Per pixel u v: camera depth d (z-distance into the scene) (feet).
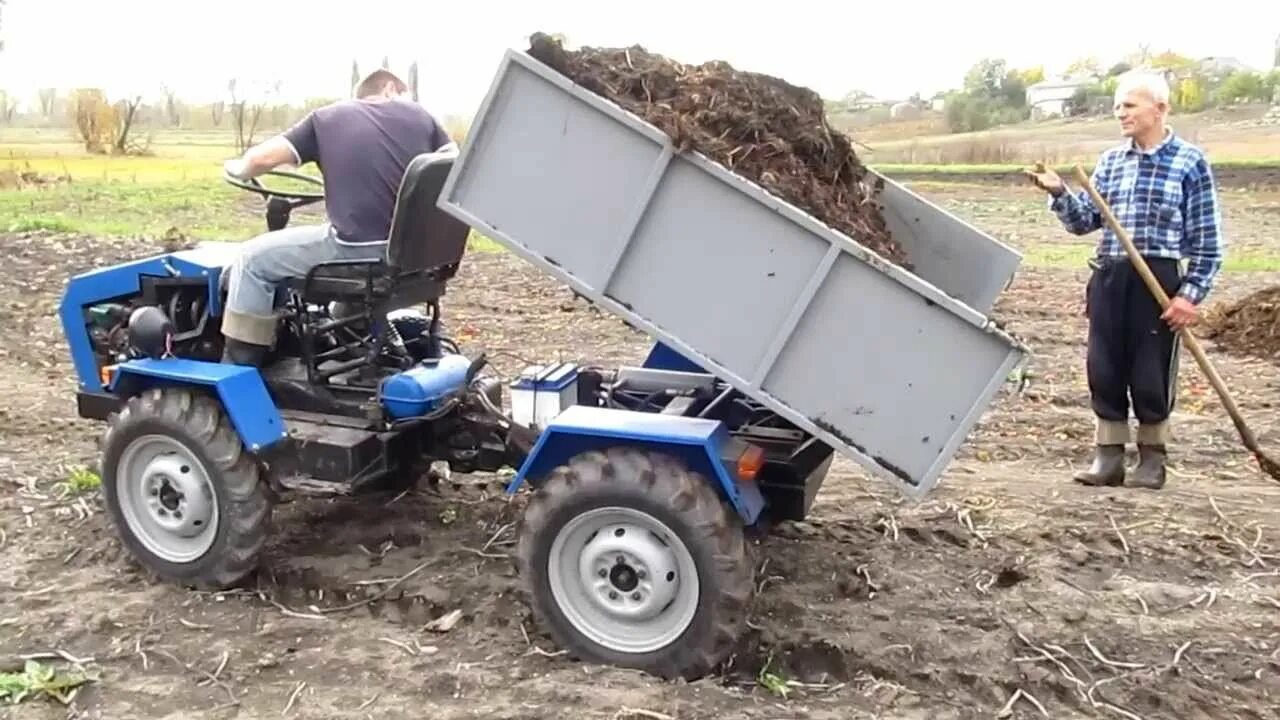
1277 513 20.76
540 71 14.08
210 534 16.93
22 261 44.39
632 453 14.58
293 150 17.11
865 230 15.30
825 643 15.55
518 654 15.35
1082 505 20.97
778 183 14.66
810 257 13.50
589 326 36.32
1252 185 81.51
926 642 15.74
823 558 18.40
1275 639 16.08
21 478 21.68
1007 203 76.48
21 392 28.19
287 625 16.11
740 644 15.49
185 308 18.60
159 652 15.28
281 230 17.98
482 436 17.87
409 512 19.88
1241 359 33.55
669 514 14.17
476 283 43.47
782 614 16.49
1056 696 14.75
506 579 17.21
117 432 17.04
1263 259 53.36
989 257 17.26
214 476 16.61
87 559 18.24
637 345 33.68
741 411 17.08
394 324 19.83
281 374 18.21
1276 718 14.29
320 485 16.70
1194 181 19.74
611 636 15.01
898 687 14.69
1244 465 23.82
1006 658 15.39
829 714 14.01
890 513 20.47
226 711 13.99
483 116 14.48
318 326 17.83
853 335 13.60
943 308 13.10
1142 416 21.27
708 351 14.24
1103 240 20.68
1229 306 36.58
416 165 16.22
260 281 17.28
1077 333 36.45
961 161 96.48
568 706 13.99
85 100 92.32
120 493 17.42
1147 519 20.30
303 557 18.19
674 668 14.66
